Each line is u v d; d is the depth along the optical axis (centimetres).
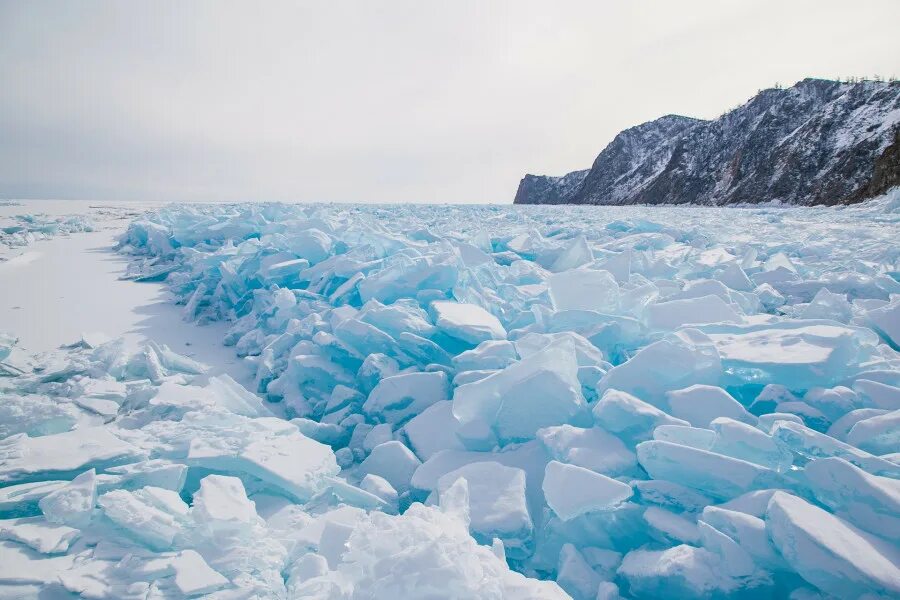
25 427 218
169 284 648
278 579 148
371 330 332
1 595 130
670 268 510
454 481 203
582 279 358
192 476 201
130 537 155
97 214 1878
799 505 149
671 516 176
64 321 463
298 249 571
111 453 190
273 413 317
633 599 161
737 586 145
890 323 308
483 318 351
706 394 227
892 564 130
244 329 458
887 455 176
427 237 713
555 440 215
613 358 322
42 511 164
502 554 152
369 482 222
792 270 505
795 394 240
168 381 308
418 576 121
